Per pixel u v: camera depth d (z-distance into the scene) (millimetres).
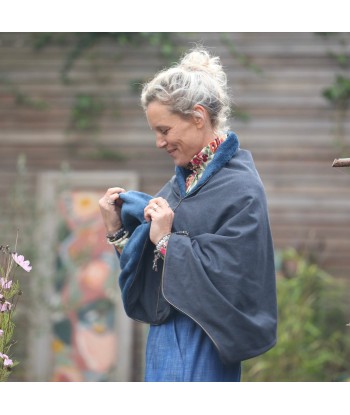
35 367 10305
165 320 3795
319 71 10469
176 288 3566
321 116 10461
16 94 10695
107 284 10500
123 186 10586
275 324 3627
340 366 9336
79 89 10703
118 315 10453
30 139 10664
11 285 4031
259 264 3607
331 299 9758
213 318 3506
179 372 3656
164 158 10602
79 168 10656
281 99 10508
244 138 10523
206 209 3746
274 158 10484
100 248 10555
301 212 10414
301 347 9164
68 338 10430
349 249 10312
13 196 10172
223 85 3953
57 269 10477
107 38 10656
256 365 8797
